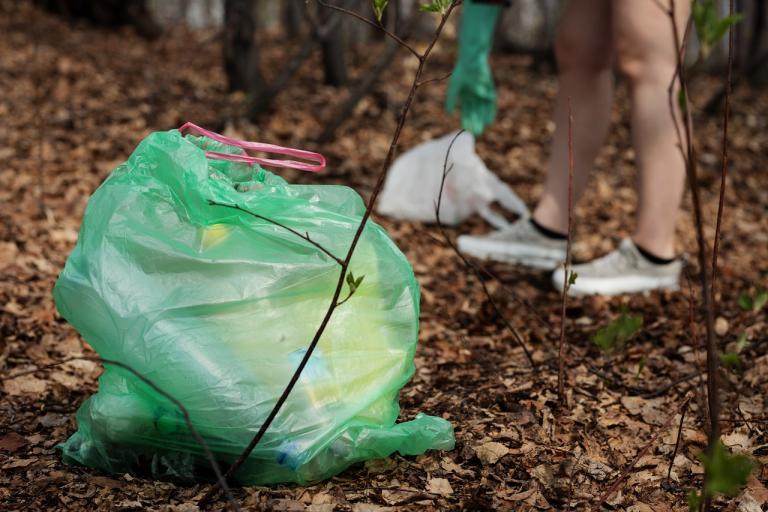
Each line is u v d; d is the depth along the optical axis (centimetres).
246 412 211
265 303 217
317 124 765
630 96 420
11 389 293
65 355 327
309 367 217
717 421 176
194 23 1738
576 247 520
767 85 1302
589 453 258
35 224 472
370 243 231
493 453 251
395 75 1071
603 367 326
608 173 702
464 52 485
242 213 221
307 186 242
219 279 215
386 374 230
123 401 218
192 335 212
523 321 389
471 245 482
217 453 217
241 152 245
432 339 364
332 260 221
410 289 236
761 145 872
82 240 226
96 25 1329
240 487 224
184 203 221
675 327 376
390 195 548
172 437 218
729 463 157
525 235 474
